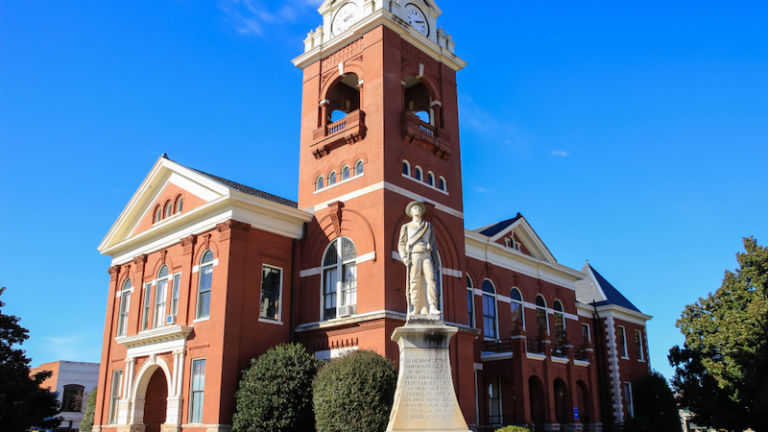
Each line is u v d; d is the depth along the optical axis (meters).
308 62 32.19
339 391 20.81
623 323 47.34
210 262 27.27
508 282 37.09
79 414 54.94
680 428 44.50
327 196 29.14
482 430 31.41
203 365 25.89
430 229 15.02
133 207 33.25
